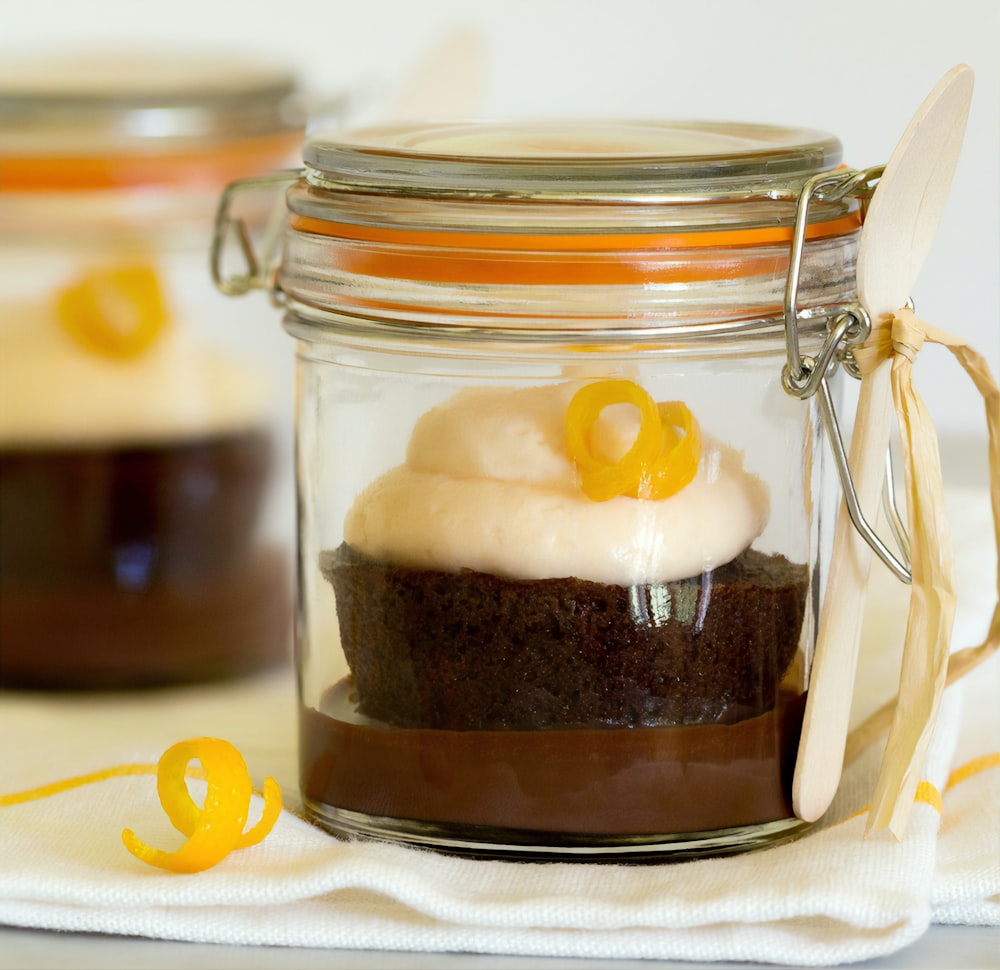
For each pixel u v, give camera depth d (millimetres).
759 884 551
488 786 571
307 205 583
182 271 708
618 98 851
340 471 593
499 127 620
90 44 883
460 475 567
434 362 576
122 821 591
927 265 833
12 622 699
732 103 839
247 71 770
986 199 823
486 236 556
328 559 595
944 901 562
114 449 692
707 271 558
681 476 563
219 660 710
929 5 815
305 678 607
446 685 570
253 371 716
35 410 689
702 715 571
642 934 549
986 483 812
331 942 555
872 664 655
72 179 696
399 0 861
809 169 571
